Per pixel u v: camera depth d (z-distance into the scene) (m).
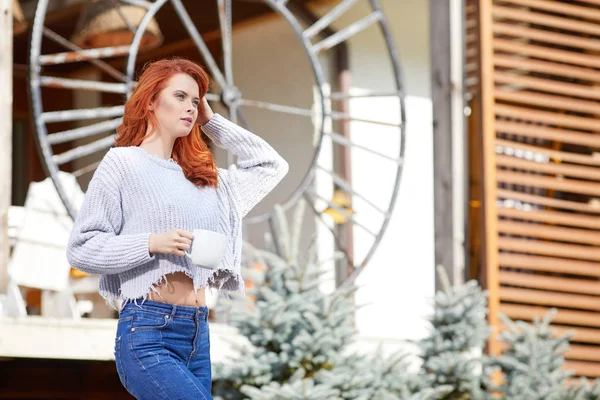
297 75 11.02
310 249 6.10
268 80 11.37
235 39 11.79
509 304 8.22
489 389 6.84
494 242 8.12
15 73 12.52
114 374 8.87
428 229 11.28
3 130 6.45
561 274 8.91
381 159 11.02
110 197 3.01
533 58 9.26
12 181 12.40
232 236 3.22
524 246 8.35
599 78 8.91
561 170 8.60
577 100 8.82
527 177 8.47
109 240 2.94
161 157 3.12
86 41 9.02
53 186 7.52
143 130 3.13
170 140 3.14
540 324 7.17
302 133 10.95
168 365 2.93
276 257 6.07
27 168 12.48
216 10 11.23
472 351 7.21
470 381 6.66
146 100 3.11
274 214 8.56
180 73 3.14
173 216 3.03
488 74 8.41
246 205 3.37
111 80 12.61
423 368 6.81
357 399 5.71
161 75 3.12
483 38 8.45
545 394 6.75
